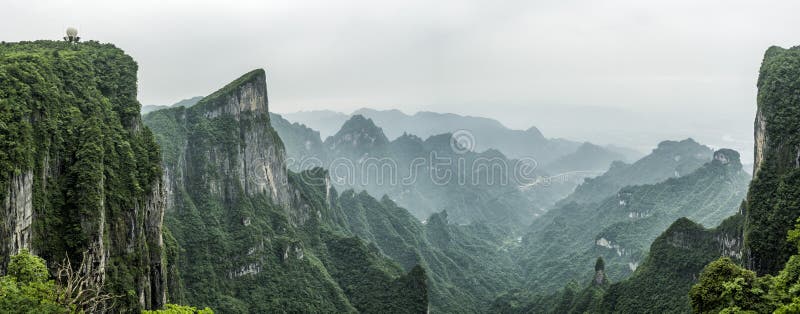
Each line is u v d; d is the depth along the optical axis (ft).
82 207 237.86
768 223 319.27
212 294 440.45
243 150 564.30
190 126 541.34
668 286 445.78
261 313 462.19
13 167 207.72
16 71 241.14
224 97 562.25
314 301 500.74
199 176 520.42
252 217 534.78
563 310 581.12
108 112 288.51
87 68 302.66
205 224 490.90
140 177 286.25
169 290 345.51
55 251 229.66
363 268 591.37
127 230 267.39
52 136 244.01
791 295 175.01
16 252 206.08
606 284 591.78
